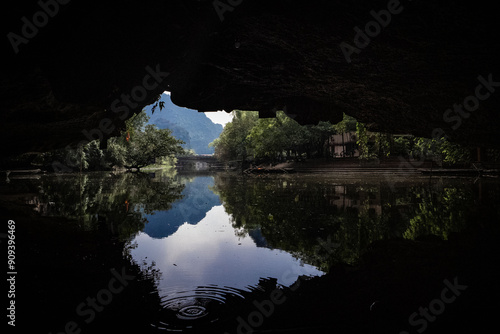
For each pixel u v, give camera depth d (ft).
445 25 13.87
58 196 44.37
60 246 17.72
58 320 9.48
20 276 12.75
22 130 23.73
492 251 15.67
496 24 12.98
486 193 39.19
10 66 13.43
